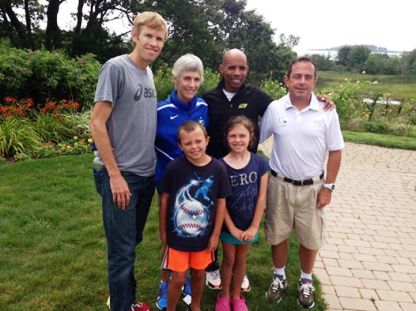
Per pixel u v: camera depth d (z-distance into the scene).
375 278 3.51
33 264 3.34
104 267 3.34
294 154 2.71
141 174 2.44
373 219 4.99
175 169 2.51
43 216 4.31
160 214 2.61
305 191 2.76
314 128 2.67
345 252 4.00
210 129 2.94
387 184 6.69
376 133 12.31
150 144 2.46
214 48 22.66
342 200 5.70
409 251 4.10
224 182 2.54
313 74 2.62
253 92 2.96
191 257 2.58
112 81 2.21
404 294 3.27
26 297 2.91
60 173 5.85
